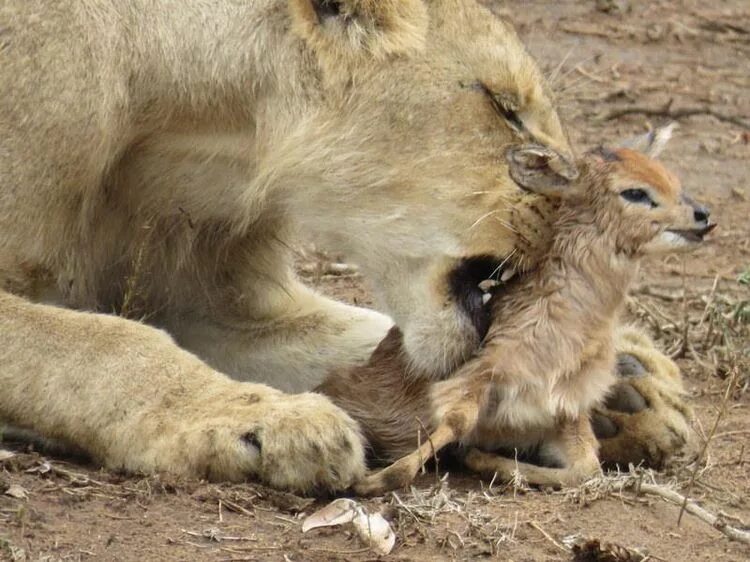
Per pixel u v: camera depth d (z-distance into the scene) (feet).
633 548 29.58
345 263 50.42
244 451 31.04
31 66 34.68
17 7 34.83
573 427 32.58
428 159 35.37
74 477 31.27
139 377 32.53
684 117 69.10
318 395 32.12
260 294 39.83
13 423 33.19
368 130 35.73
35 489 30.63
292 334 40.01
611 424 34.30
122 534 29.01
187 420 31.86
